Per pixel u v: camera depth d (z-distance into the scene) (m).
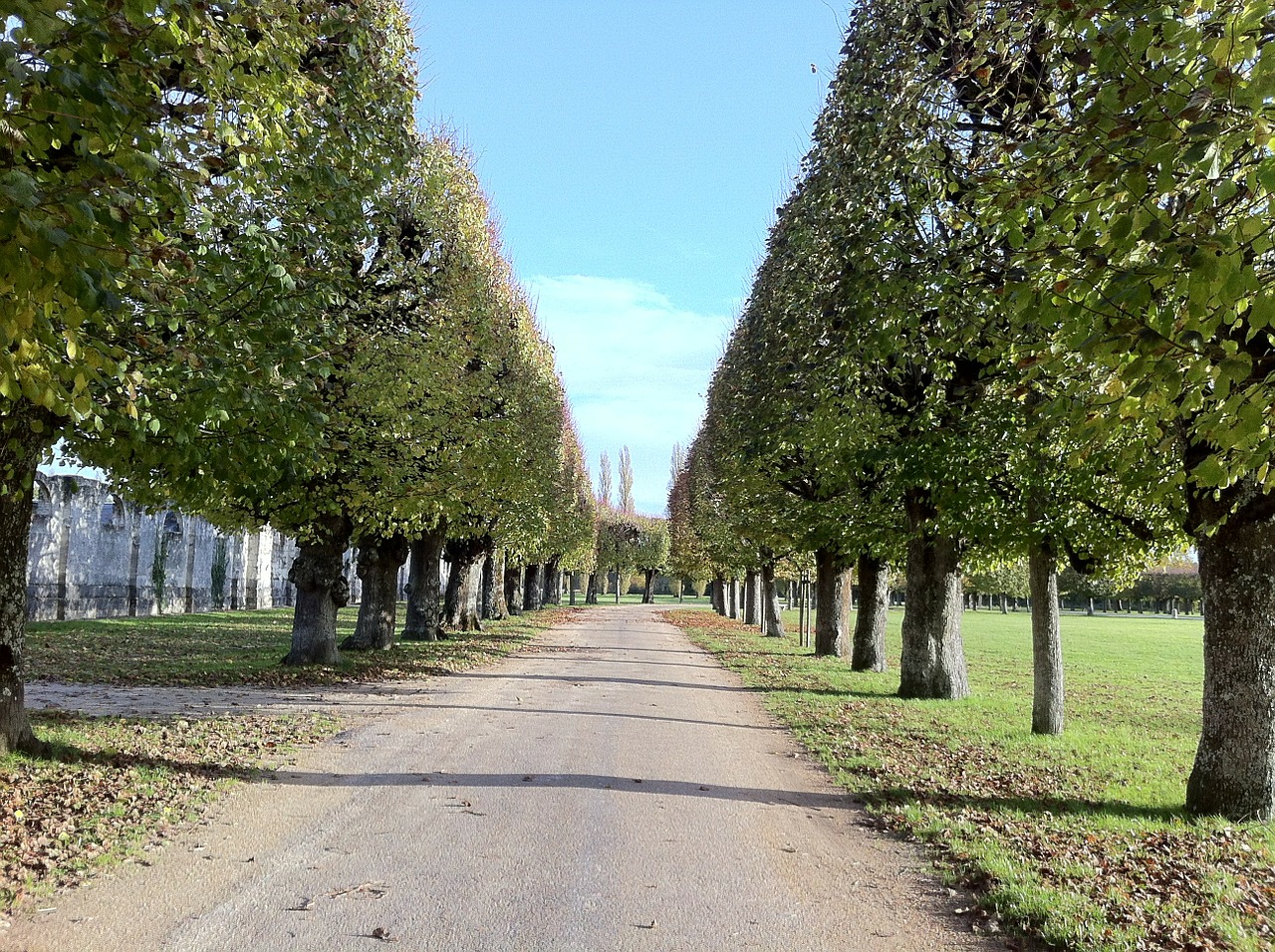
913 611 18.45
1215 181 5.08
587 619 56.78
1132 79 5.34
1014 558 15.21
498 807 8.12
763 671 23.95
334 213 10.53
